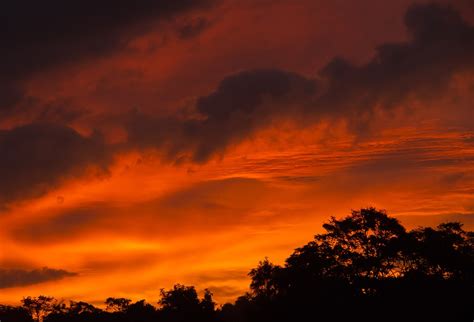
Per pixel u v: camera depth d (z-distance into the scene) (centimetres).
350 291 10281
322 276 10525
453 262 10012
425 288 9894
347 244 10694
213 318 12644
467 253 10238
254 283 11475
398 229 10538
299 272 10650
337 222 10831
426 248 10119
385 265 10419
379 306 10031
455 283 9969
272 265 11544
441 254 10025
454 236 10388
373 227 10606
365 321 10031
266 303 10906
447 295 9838
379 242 10425
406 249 10219
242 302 11969
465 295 9838
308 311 10356
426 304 9838
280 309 10594
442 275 10188
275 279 11025
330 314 10225
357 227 10612
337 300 10269
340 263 10594
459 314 9738
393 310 9912
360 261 10331
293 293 10612
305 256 10781
